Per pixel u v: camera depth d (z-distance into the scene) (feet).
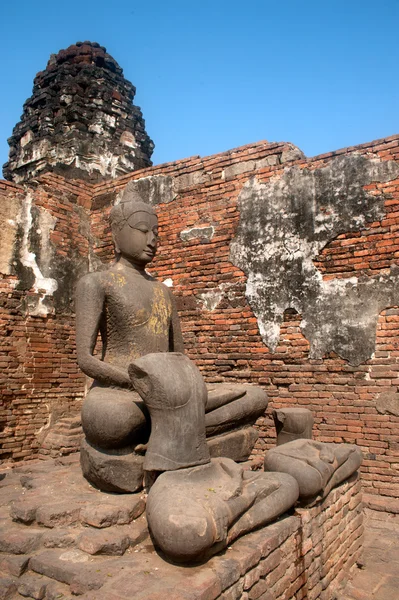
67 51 38.83
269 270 23.52
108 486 12.14
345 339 21.38
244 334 23.93
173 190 26.91
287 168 23.62
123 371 13.44
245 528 10.28
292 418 16.19
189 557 8.91
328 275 22.11
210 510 9.46
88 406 12.47
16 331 25.20
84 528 10.73
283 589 10.82
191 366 12.12
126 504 11.23
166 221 26.91
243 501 10.30
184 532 8.79
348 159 22.13
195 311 25.40
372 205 21.38
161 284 15.93
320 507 13.01
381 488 19.95
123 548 9.89
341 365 21.39
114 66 39.96
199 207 25.96
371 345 20.84
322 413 21.59
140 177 28.22
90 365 13.50
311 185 22.91
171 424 11.12
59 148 35.32
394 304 20.56
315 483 12.27
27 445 25.23
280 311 23.06
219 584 8.66
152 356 11.73
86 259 29.04
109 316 14.46
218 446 14.20
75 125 36.29
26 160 37.14
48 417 26.35
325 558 13.02
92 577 8.83
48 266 26.96
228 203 25.09
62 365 27.27
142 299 14.60
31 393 25.61
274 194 23.80
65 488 12.73
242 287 24.21
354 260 21.58
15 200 25.84
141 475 12.16
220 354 24.47
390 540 16.44
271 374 23.02
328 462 13.29
